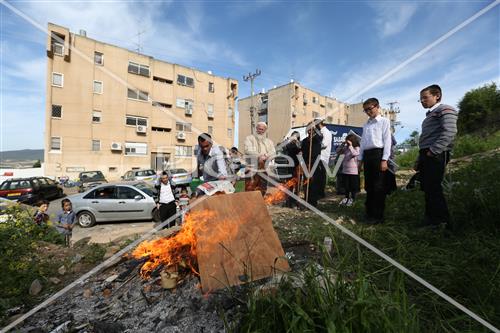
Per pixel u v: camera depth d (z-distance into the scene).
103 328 1.53
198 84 20.31
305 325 1.18
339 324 1.16
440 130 2.52
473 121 15.07
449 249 2.10
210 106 21.14
